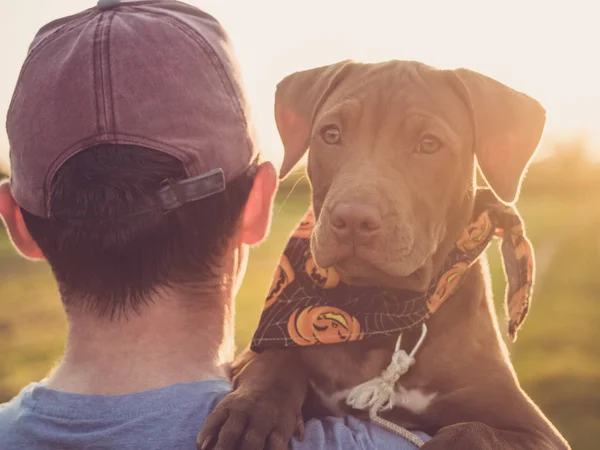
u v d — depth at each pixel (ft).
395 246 2.60
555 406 9.86
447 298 2.72
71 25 2.12
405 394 2.69
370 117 2.81
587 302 18.29
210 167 2.08
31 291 22.68
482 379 2.69
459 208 2.83
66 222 2.05
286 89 3.10
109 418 2.04
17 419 2.07
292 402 2.49
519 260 2.73
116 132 2.02
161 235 2.06
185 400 2.08
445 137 2.76
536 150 2.82
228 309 2.21
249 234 2.31
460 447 2.36
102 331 2.11
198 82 2.08
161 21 2.10
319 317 2.66
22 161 2.07
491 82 2.86
